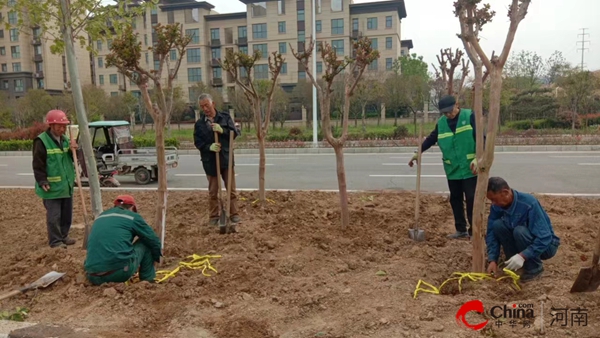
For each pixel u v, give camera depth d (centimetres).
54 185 572
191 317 360
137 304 386
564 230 584
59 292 424
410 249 518
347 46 4700
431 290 396
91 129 1208
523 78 3269
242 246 534
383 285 402
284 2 4812
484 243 415
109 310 376
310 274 452
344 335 318
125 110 3909
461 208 562
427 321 330
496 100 370
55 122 564
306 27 4781
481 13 361
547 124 2592
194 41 5147
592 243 529
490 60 376
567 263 458
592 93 2478
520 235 398
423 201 780
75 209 824
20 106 3725
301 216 675
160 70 505
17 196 977
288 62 4853
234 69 689
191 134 3456
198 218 689
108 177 1146
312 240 552
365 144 2022
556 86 2855
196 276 445
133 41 479
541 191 917
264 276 436
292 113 4644
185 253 526
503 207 416
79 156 1123
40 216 781
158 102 534
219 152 608
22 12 600
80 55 5484
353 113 3503
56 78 5778
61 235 593
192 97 4900
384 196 840
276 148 2027
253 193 840
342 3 4666
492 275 415
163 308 381
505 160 1448
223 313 368
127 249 424
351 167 1393
